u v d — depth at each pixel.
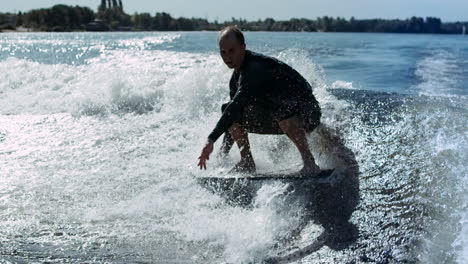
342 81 7.73
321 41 23.48
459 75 8.70
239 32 3.34
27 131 4.71
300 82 3.52
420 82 7.84
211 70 6.11
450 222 2.60
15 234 2.61
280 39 23.41
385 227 2.62
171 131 4.66
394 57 12.98
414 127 4.32
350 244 2.46
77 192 3.21
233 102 3.27
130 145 4.25
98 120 5.10
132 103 5.66
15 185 3.33
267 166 3.75
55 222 2.77
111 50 14.21
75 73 7.21
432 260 2.24
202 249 2.46
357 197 3.03
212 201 3.07
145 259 2.36
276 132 3.60
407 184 3.18
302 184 3.24
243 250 2.44
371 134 4.18
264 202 3.00
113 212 2.90
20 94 6.21
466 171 3.29
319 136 4.01
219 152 3.79
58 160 3.86
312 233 2.61
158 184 3.35
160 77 6.45
